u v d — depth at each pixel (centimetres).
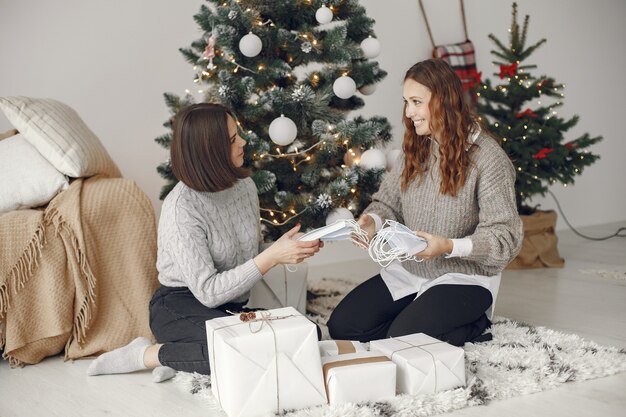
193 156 183
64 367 213
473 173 198
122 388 190
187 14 351
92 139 262
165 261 198
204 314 187
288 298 249
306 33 262
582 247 418
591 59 509
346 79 260
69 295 222
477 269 205
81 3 320
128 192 238
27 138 244
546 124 355
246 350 155
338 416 154
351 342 187
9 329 212
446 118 196
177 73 350
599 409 162
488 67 460
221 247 195
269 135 270
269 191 265
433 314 195
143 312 230
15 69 305
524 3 473
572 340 212
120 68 332
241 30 261
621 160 527
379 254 183
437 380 168
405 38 419
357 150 278
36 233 219
